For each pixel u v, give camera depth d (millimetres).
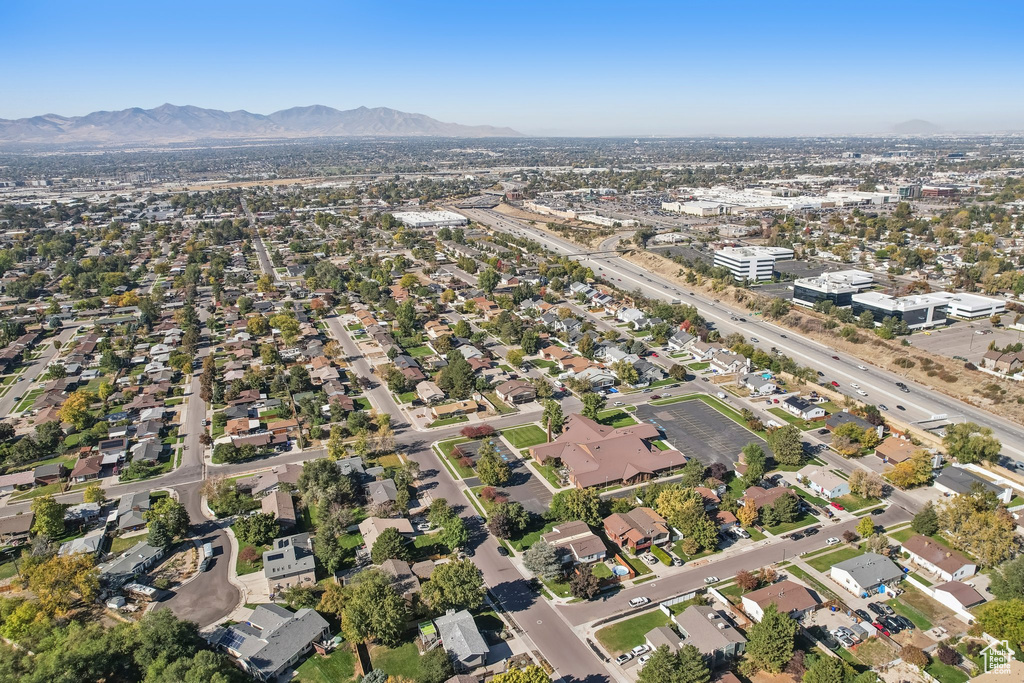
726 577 108688
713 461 147875
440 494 136000
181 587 108312
